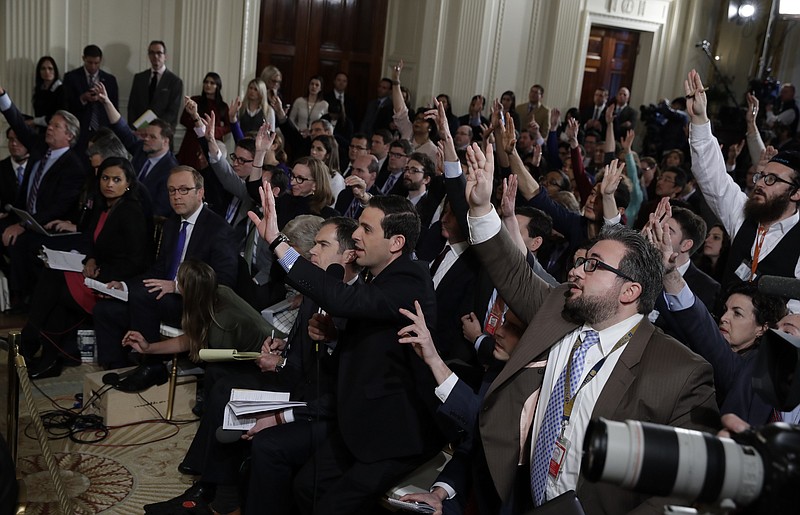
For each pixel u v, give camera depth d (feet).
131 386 12.15
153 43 26.71
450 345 11.32
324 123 23.53
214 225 13.89
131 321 13.48
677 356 6.15
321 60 33.91
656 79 38.93
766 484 3.46
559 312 6.75
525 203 14.49
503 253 7.18
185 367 12.73
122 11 27.76
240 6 29.22
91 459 11.19
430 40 33.76
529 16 35.09
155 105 26.86
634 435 3.62
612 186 11.74
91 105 25.57
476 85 34.42
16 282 16.99
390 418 8.27
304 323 9.72
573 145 18.47
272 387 10.36
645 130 38.91
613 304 6.29
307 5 33.17
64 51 27.09
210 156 15.94
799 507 3.37
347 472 8.40
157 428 12.24
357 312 7.99
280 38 32.91
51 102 25.64
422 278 8.49
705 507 3.76
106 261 14.46
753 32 39.19
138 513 9.99
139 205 14.70
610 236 6.46
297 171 15.25
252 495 8.91
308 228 11.02
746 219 10.58
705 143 10.96
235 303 11.94
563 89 36.24
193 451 10.48
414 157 16.48
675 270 7.23
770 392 4.52
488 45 34.50
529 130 26.02
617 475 3.60
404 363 8.32
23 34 26.09
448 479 8.18
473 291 11.11
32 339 14.37
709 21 39.22
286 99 33.53
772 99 34.73
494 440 6.79
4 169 19.60
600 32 37.70
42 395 13.17
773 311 7.57
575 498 5.55
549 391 6.57
